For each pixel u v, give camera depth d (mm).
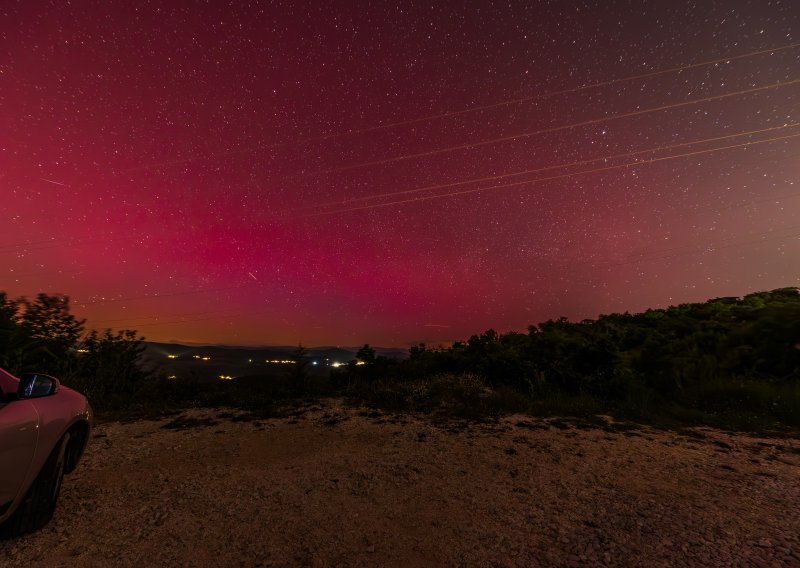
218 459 4828
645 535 3037
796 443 5688
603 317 13617
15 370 7508
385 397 8516
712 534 3057
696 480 4215
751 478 4281
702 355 9445
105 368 8547
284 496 3754
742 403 7766
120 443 5496
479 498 3730
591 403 7902
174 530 3096
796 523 3248
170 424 6539
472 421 6832
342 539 2980
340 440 5684
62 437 3307
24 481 2807
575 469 4535
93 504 3545
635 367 9234
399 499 3705
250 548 2852
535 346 10336
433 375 10383
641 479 4234
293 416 7180
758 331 9664
